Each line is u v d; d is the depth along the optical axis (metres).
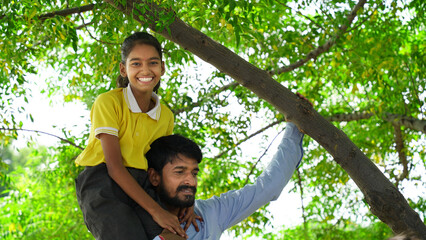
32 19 5.04
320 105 8.52
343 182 8.70
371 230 9.55
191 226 2.99
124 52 3.03
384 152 8.96
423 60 7.01
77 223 9.03
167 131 3.19
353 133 9.40
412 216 3.43
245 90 7.61
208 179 8.52
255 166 8.52
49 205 9.18
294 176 9.49
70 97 7.78
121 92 3.01
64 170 8.38
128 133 2.91
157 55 3.01
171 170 2.86
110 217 2.68
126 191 2.73
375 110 7.82
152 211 2.70
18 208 9.23
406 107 7.52
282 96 3.39
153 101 3.12
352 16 7.02
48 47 5.86
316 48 7.14
